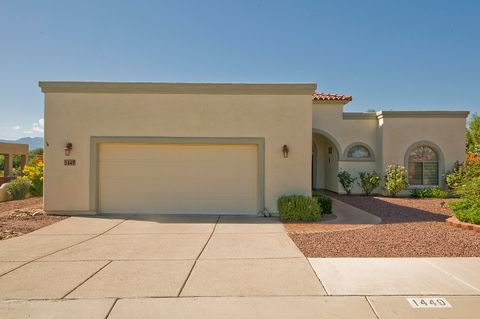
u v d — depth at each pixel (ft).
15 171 99.60
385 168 63.00
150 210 41.60
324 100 65.26
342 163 65.67
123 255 24.25
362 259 23.11
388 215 41.57
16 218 38.65
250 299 16.84
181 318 15.05
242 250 25.52
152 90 40.78
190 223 36.11
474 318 15.10
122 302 16.52
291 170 40.57
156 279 19.43
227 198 41.60
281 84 40.60
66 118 40.81
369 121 66.18
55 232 31.94
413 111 62.90
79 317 15.12
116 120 40.86
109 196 41.60
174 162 41.73
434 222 36.52
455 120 63.26
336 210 45.68
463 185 39.75
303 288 18.13
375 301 16.63
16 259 23.22
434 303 16.44
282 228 33.68
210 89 40.75
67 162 40.81
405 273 20.38
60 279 19.43
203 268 21.34
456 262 22.45
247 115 40.78
